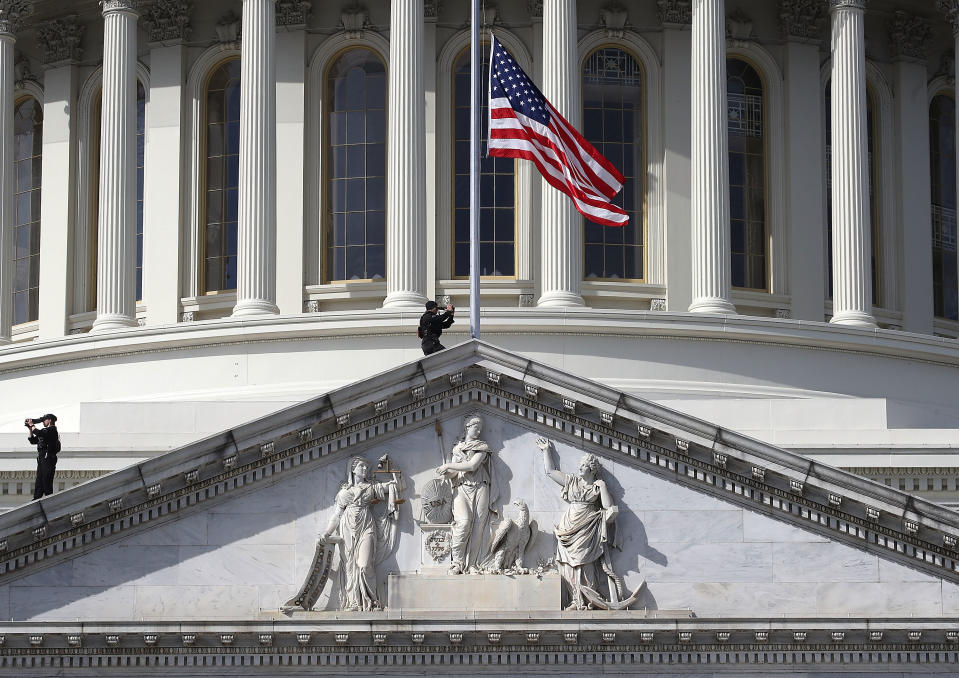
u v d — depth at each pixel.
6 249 94.25
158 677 58.59
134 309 89.75
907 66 95.06
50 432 65.38
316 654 58.47
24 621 58.25
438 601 58.75
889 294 93.38
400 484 59.50
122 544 59.38
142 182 93.75
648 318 84.50
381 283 89.56
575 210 87.12
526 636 58.09
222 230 92.06
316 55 91.81
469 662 58.47
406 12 88.19
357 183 91.25
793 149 91.94
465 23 91.56
